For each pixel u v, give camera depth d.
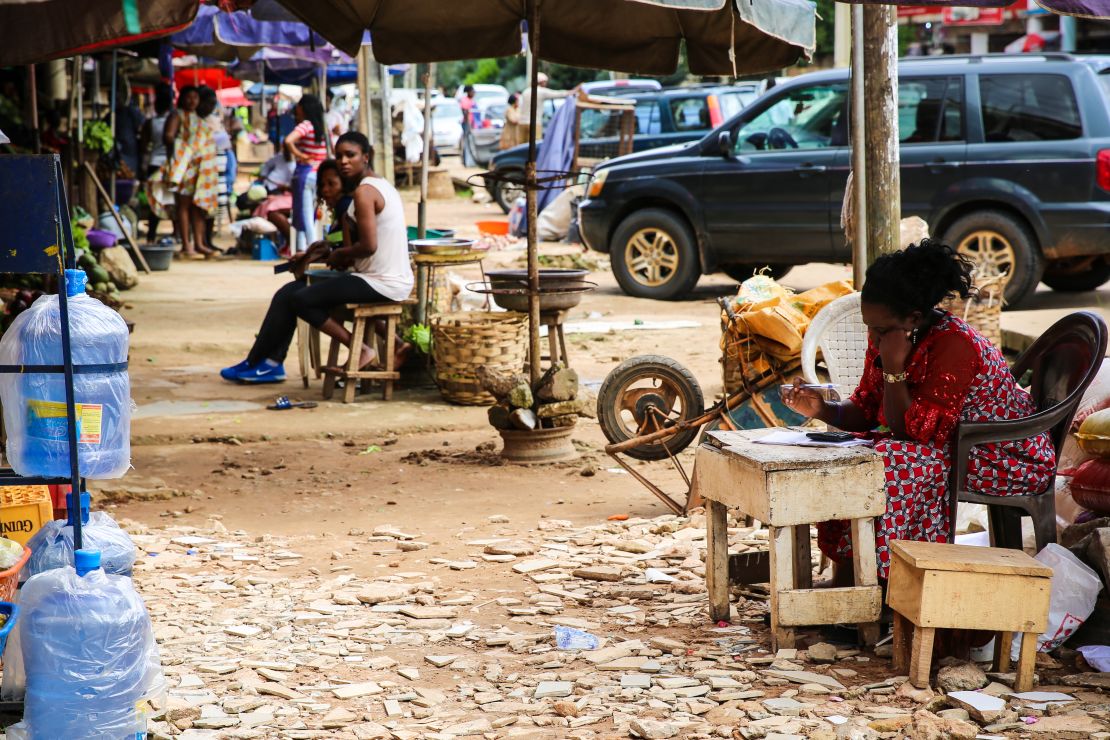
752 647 4.31
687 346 11.41
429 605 4.94
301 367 9.86
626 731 3.62
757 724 3.56
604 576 5.25
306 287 9.23
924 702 3.71
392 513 6.54
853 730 3.47
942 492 4.26
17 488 4.28
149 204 18.73
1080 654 4.11
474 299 11.09
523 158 22.56
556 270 8.79
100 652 3.26
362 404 9.27
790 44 7.12
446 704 3.89
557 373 7.57
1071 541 4.52
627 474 7.35
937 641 4.02
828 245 12.90
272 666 4.23
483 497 6.85
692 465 7.48
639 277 14.32
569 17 7.72
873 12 6.71
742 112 13.50
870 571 4.16
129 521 6.25
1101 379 5.46
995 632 3.98
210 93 18.44
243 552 5.77
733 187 13.31
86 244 13.91
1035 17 29.44
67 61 16.91
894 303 4.14
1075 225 11.71
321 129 17.36
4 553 3.44
